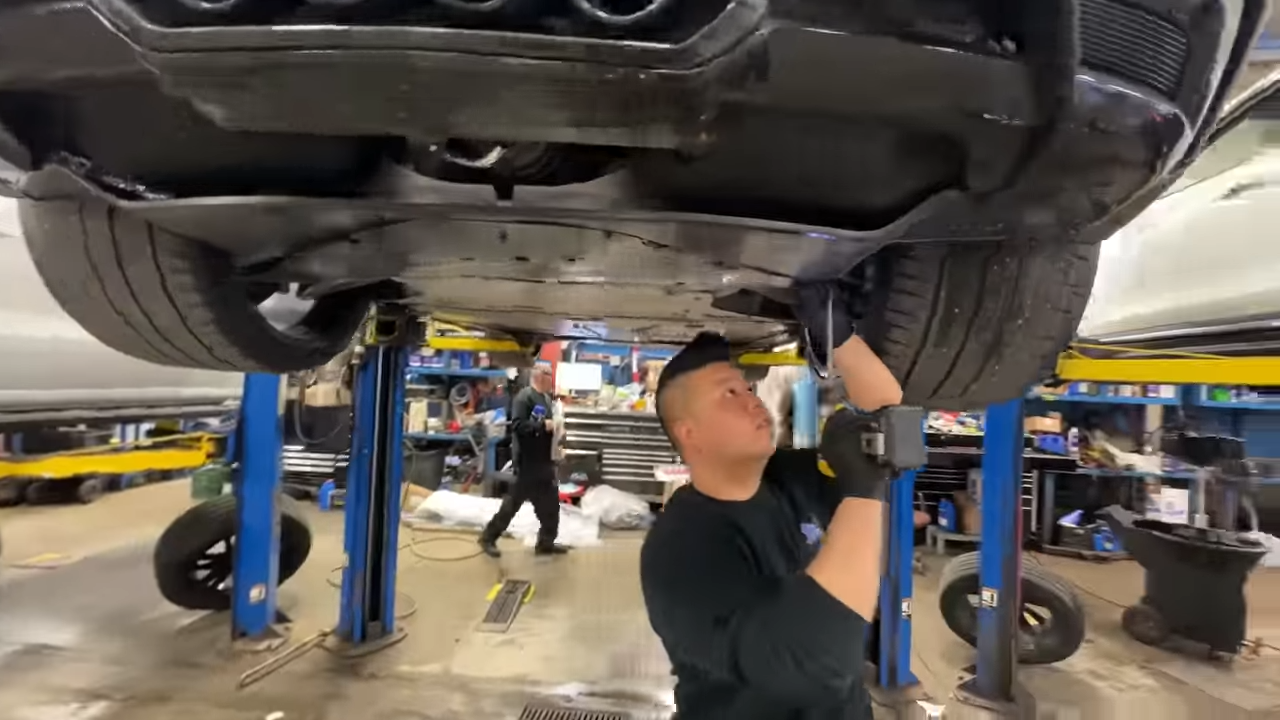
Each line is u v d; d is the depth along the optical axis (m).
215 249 1.13
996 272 1.06
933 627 4.07
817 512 1.49
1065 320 1.13
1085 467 5.60
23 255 2.38
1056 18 0.75
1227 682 3.43
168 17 0.65
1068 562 5.52
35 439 3.71
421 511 6.01
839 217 0.91
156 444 3.46
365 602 3.50
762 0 0.66
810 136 0.79
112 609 3.82
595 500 6.16
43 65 0.78
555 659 3.40
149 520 5.57
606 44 0.63
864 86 0.74
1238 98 1.60
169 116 0.81
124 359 2.87
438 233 0.95
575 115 0.68
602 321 2.50
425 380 7.40
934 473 6.03
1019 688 3.28
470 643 3.56
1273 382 2.73
